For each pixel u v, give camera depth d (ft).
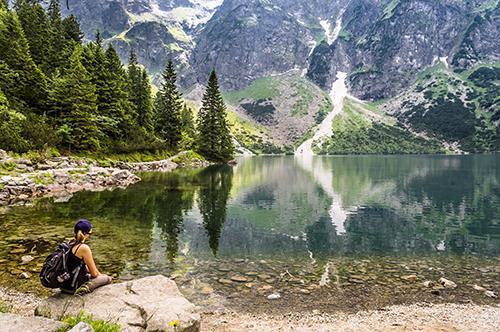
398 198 152.46
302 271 58.95
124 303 29.14
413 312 43.75
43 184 130.62
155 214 101.81
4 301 39.70
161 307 29.27
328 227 96.12
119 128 266.16
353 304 45.88
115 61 297.12
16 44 205.77
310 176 258.16
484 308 45.42
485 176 255.50
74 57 236.22
